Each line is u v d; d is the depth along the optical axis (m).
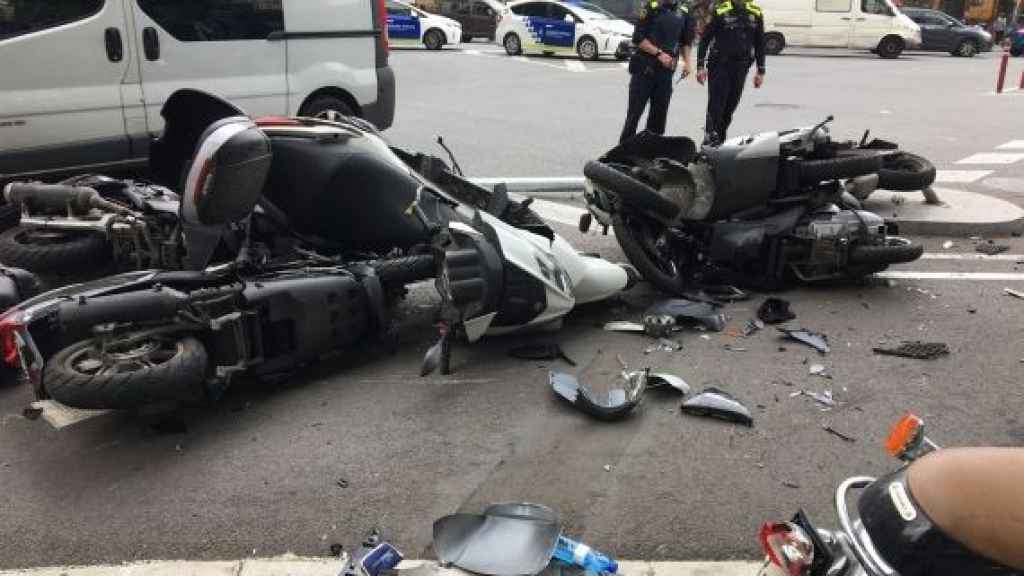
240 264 4.02
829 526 3.16
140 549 2.98
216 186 3.76
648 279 5.29
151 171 4.90
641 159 5.66
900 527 1.86
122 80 6.58
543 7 23.02
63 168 6.47
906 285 6.00
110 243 5.12
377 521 3.17
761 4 27.72
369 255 4.93
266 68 7.35
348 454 3.63
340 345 4.31
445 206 4.83
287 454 3.63
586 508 3.27
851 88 17.98
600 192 5.19
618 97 15.40
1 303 4.16
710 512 3.25
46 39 6.17
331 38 7.78
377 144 4.84
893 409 4.10
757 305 5.55
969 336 5.04
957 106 15.28
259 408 4.04
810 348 4.83
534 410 4.05
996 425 3.95
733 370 4.53
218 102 4.34
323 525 3.14
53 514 3.18
